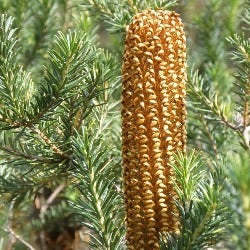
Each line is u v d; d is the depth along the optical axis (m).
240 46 0.72
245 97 0.72
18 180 0.70
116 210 0.60
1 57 0.61
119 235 0.58
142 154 0.55
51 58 0.61
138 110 0.55
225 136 0.80
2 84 0.61
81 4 0.82
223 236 0.53
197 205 0.53
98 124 0.70
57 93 0.61
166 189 0.55
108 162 0.59
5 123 0.66
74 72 0.61
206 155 0.80
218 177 0.53
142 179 0.55
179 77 0.56
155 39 0.55
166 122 0.55
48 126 0.64
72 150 0.65
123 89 0.56
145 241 0.55
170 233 0.54
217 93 0.82
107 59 0.69
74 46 0.59
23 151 0.66
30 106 0.62
